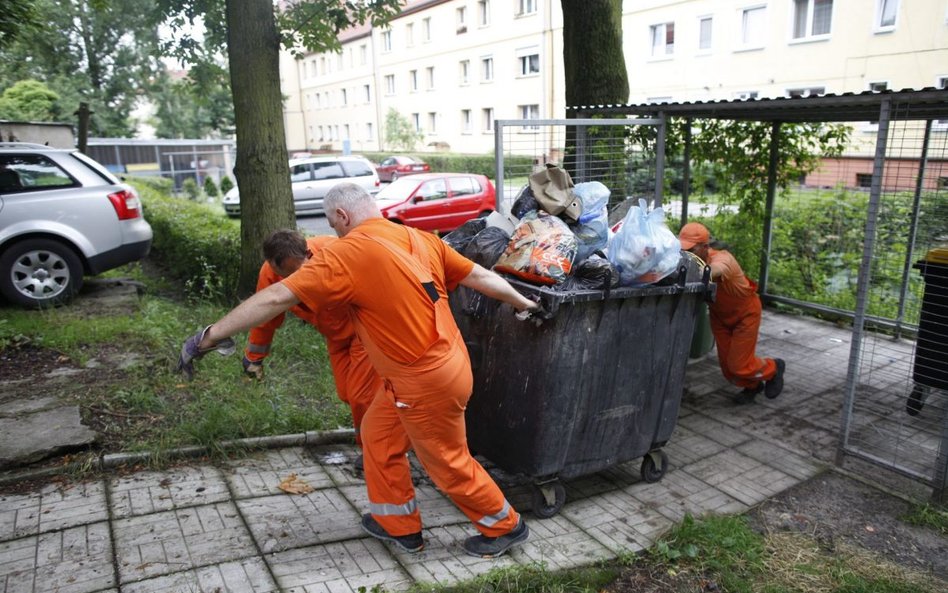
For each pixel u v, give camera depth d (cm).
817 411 522
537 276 337
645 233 350
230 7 636
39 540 305
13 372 499
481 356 363
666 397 393
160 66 3688
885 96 389
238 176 675
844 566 333
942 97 365
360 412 359
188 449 391
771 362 528
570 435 355
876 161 400
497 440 364
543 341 334
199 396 458
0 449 367
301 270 268
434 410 284
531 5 3256
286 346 567
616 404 370
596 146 639
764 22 2355
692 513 376
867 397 549
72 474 362
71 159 716
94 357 534
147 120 4831
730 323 512
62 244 698
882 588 316
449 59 3844
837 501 396
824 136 755
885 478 422
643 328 368
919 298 692
